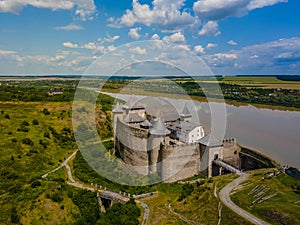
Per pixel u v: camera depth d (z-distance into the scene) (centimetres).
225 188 6125
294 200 5353
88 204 5966
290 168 7438
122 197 6200
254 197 5619
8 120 11119
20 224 5188
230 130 13588
